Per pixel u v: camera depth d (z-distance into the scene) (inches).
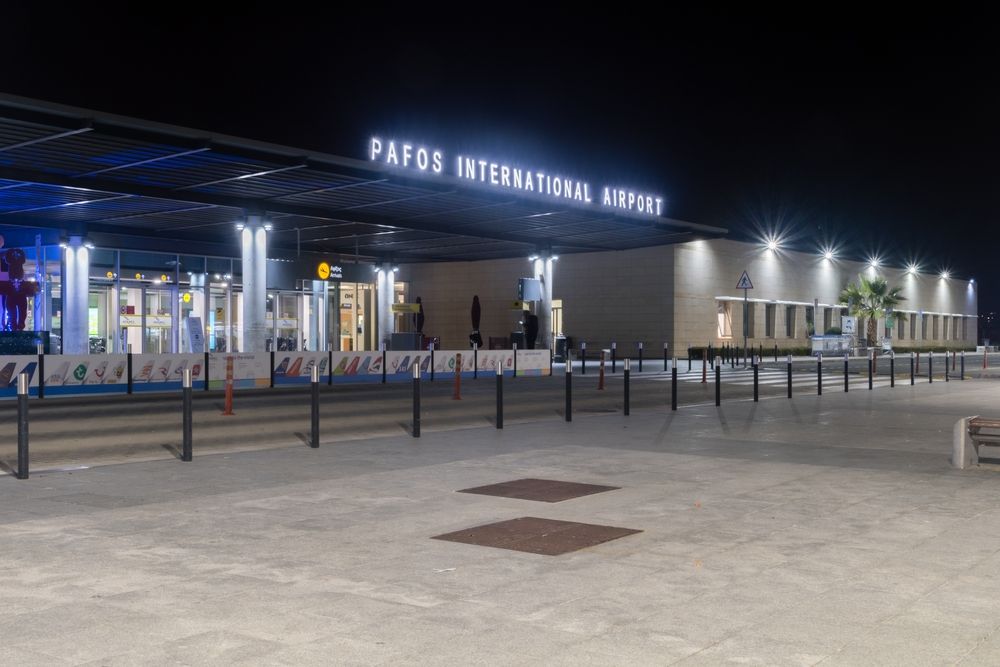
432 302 2327.8
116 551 259.3
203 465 429.4
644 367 1588.3
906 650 178.7
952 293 3378.4
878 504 332.5
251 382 990.4
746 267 2247.8
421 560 249.6
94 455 481.7
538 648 179.2
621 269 2064.5
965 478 392.2
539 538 276.7
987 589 221.8
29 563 245.4
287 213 1235.9
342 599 212.2
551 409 751.7
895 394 922.7
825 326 2603.3
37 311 1374.3
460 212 1336.1
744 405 780.6
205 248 1531.7
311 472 407.8
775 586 224.2
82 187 1013.2
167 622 194.9
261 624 193.8
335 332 1727.4
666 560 250.1
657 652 177.0
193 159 913.5
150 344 1466.5
